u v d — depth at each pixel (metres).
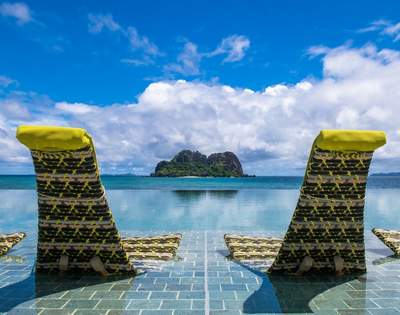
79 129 2.89
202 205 12.96
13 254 4.82
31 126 2.91
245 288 3.41
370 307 2.98
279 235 6.68
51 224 3.51
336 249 3.65
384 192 20.86
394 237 4.81
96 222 3.47
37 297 3.18
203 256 4.67
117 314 2.84
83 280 3.61
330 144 2.96
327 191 3.31
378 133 2.98
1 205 12.46
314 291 3.33
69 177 3.23
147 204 13.33
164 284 3.52
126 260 3.70
